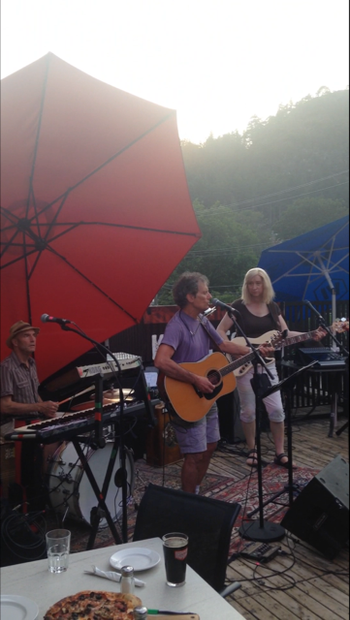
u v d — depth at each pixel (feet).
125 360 9.21
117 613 3.68
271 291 13.53
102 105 10.81
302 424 19.93
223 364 10.80
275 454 15.83
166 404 10.27
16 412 9.92
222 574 5.47
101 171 12.22
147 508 6.33
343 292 21.59
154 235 14.14
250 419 14.64
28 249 12.63
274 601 8.33
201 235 14.58
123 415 8.79
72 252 13.41
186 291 10.48
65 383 9.23
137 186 12.99
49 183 11.73
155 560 4.92
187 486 10.40
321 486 9.80
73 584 4.57
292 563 9.58
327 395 20.67
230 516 5.70
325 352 17.97
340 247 19.94
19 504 9.95
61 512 10.79
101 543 10.57
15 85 9.43
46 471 10.61
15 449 10.32
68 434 8.00
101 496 8.68
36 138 10.60
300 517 9.96
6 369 10.75
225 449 16.65
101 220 13.25
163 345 10.29
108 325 14.70
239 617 3.98
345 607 8.13
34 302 13.34
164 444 14.08
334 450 16.49
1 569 4.90
